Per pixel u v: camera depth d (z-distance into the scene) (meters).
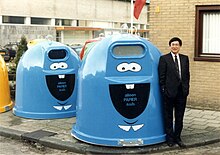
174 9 9.20
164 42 9.41
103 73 5.96
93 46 6.52
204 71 8.91
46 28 38.97
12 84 10.80
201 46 9.04
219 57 8.75
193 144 6.20
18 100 8.47
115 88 5.90
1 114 8.62
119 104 5.91
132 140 5.94
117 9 49.91
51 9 39.94
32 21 37.97
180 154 5.89
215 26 8.89
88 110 6.20
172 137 6.11
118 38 6.07
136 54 6.04
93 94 6.09
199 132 6.85
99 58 6.09
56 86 8.10
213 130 7.00
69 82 8.22
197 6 8.91
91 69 6.15
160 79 5.97
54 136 6.74
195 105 9.06
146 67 6.02
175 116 6.12
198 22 8.95
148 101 5.99
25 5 36.97
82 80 6.30
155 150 5.95
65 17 41.78
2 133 7.14
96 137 6.09
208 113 8.51
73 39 42.84
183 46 9.14
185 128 7.14
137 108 5.93
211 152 5.98
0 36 34.44
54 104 8.12
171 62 5.91
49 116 8.08
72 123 7.70
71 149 6.14
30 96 8.15
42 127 7.39
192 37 9.02
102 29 46.09
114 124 5.96
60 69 8.17
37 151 6.24
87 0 44.75
